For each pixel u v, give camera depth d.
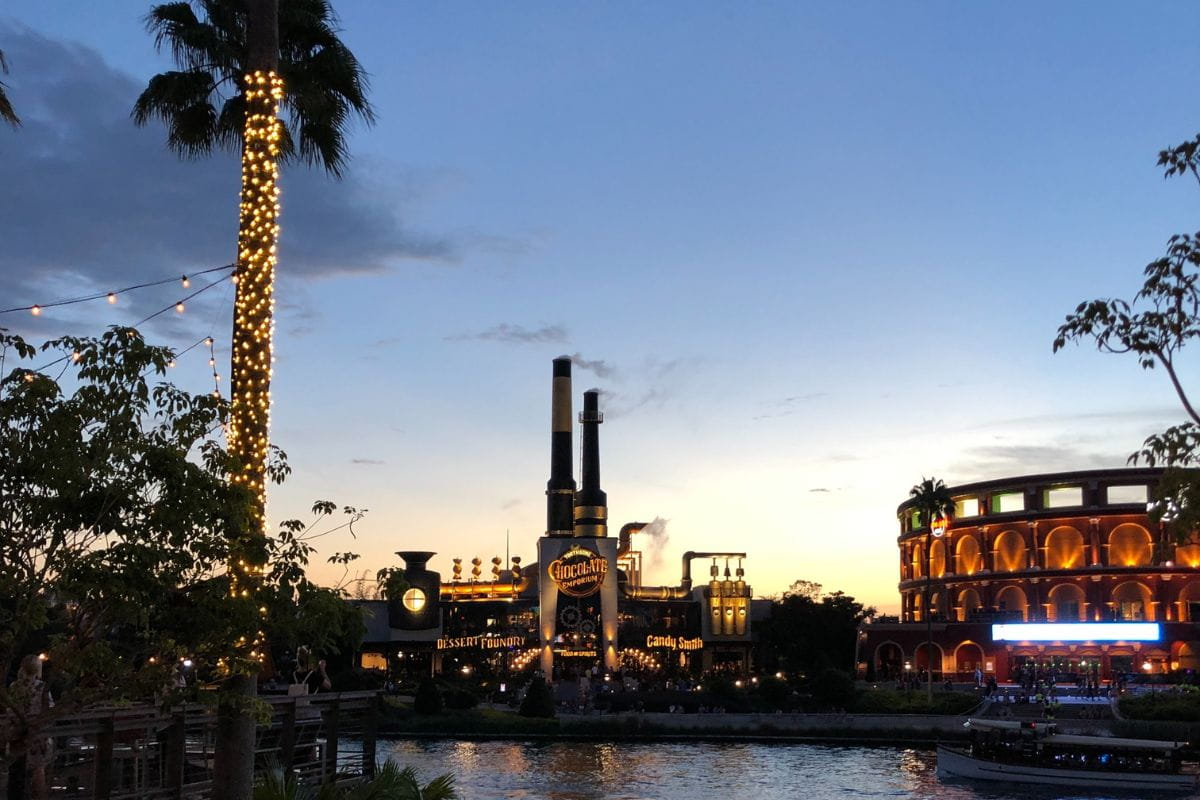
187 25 31.69
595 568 149.12
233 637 21.77
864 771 83.62
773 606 172.00
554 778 79.19
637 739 104.31
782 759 90.38
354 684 120.06
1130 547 145.62
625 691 121.56
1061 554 150.75
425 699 111.69
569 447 162.62
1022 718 103.44
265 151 29.98
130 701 21.58
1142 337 19.45
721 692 117.00
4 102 23.48
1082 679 129.50
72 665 19.70
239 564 22.11
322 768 42.25
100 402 19.89
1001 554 154.88
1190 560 141.12
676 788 75.25
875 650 148.62
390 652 155.62
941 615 159.25
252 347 29.03
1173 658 136.38
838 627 165.00
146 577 19.62
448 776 28.27
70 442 19.66
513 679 138.88
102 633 20.69
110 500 19.89
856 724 105.00
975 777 78.94
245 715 27.56
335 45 33.06
